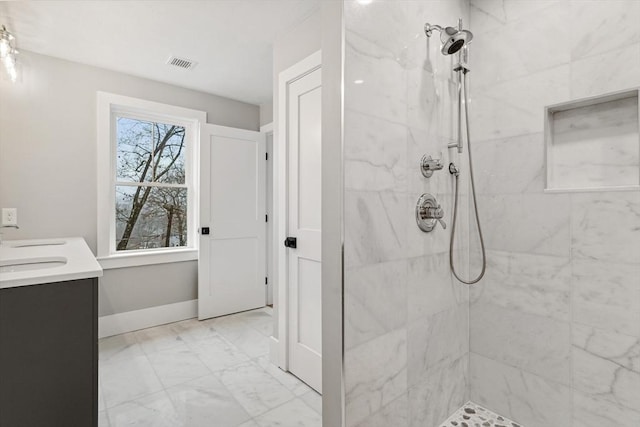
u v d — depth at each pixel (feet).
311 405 6.14
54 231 8.52
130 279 9.76
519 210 5.18
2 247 6.71
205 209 10.56
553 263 4.84
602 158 4.51
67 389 3.97
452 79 5.30
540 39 4.92
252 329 9.84
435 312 5.08
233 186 11.16
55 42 7.78
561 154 4.88
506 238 5.33
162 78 9.86
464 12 5.61
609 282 4.36
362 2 3.97
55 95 8.51
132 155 10.12
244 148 11.42
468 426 5.18
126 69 9.25
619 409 4.27
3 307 3.61
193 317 10.85
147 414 5.82
